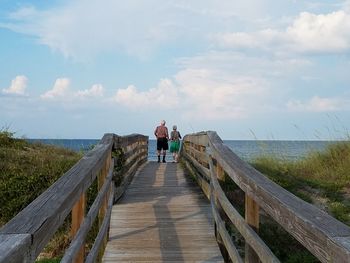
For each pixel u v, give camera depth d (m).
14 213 9.06
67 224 8.02
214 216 6.12
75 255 3.13
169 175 12.52
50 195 2.88
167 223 6.93
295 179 9.36
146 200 8.62
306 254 6.20
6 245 1.85
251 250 3.76
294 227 2.43
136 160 13.36
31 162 11.15
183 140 16.50
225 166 5.13
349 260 1.74
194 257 5.45
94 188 8.58
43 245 2.22
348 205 7.88
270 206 2.98
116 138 8.38
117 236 6.27
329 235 1.96
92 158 4.94
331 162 10.36
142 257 5.45
